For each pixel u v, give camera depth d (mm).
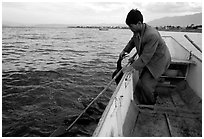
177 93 3812
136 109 3061
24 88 7730
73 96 6914
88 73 10172
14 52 18766
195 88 3564
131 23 2840
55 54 17594
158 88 3959
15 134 4777
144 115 2998
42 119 5395
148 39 2818
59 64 12602
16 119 5402
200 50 3494
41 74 9906
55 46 25391
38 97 6848
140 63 2877
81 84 8273
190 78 3850
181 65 3986
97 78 9219
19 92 7305
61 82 8539
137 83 3500
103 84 8273
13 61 13633
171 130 2670
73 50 20891
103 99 6605
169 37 5734
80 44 28906
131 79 3252
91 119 5246
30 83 8406
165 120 2887
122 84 2633
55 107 6082
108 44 29203
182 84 3930
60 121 5262
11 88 7738
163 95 3742
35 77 9344
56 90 7504
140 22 2832
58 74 9930
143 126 2775
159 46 2955
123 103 2625
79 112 5707
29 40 36531
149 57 2830
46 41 34719
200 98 3295
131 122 2748
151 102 3236
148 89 3113
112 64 12688
